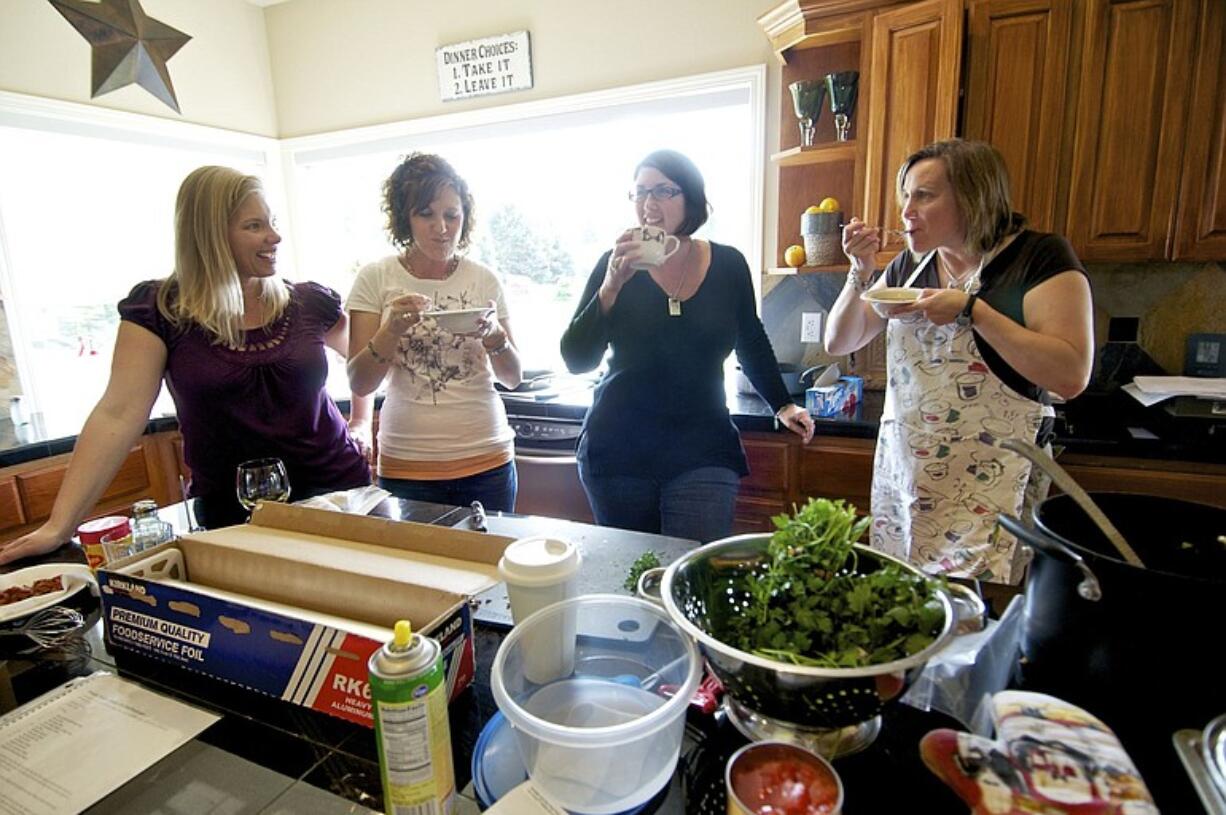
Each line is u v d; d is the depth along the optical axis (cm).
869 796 58
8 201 251
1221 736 58
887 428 160
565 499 206
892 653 59
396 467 174
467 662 77
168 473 249
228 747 69
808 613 63
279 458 148
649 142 282
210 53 308
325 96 330
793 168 245
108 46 236
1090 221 185
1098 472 179
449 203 164
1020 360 127
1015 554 143
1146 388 194
